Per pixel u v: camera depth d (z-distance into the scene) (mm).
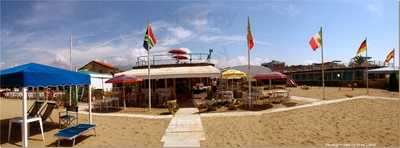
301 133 10148
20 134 10625
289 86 42812
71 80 10672
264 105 18375
